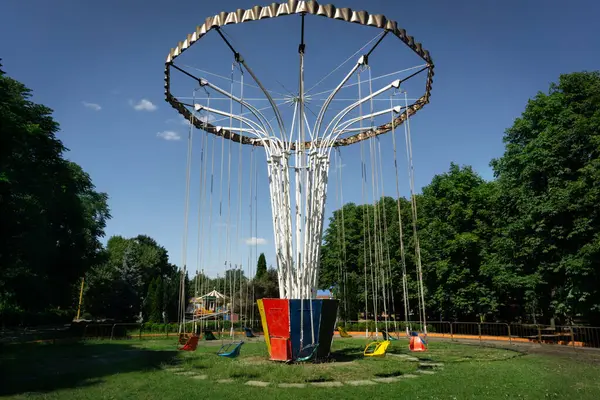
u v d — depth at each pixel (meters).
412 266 37.25
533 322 33.56
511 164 26.98
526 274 26.20
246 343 22.64
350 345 20.61
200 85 15.79
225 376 11.47
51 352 18.73
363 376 11.38
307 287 14.41
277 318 14.12
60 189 26.81
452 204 34.34
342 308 37.69
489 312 31.39
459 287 32.06
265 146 15.87
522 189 24.95
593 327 21.80
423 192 41.19
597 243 19.52
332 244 46.91
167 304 44.97
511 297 33.03
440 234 33.81
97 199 39.38
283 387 10.05
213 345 21.88
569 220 22.05
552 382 10.59
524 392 9.41
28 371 12.89
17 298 25.62
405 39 13.87
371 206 43.62
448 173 36.09
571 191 21.22
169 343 23.30
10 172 19.03
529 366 13.54
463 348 19.92
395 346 19.16
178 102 17.70
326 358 14.41
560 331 28.02
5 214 19.06
